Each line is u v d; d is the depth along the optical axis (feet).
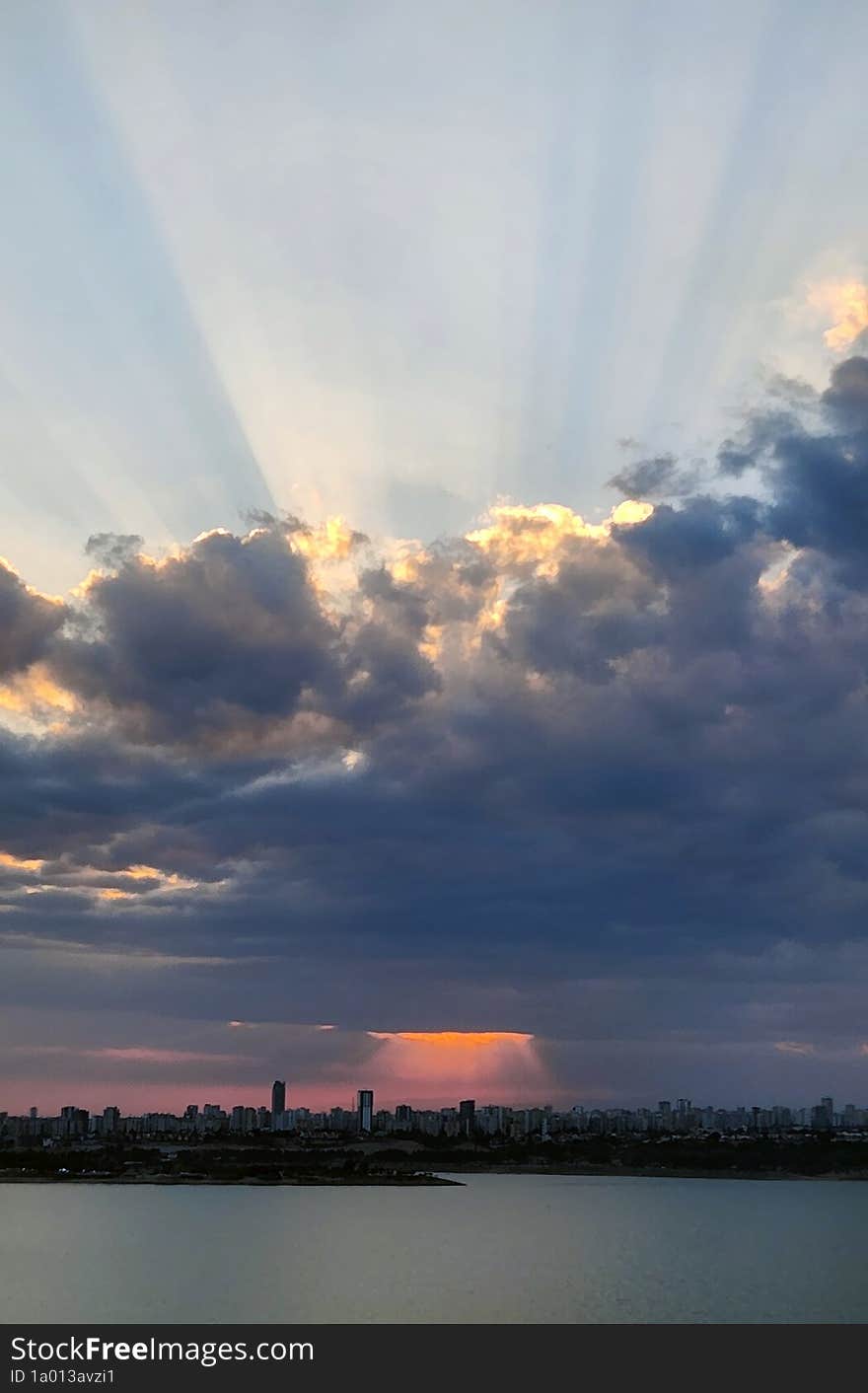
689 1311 523.29
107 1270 639.76
